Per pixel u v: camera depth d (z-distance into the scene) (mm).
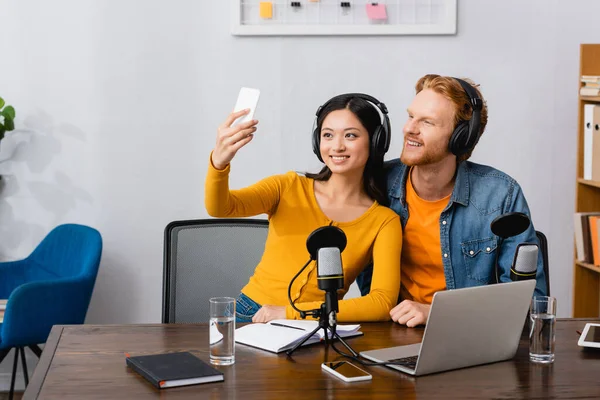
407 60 3334
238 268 2287
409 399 1305
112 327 1786
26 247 3326
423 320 1794
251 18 3271
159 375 1368
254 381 1391
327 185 2051
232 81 3311
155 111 3307
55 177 3312
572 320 1929
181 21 3270
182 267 2250
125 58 3277
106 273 3363
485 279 2062
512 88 3387
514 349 1558
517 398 1319
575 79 3398
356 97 1997
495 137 3408
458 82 1939
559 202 3455
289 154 3355
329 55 3312
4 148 3277
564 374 1460
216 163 1829
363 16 3289
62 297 2820
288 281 1980
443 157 1949
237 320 2033
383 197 2070
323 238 1596
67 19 3246
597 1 3367
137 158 3326
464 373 1462
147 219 3355
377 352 1568
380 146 1988
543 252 2150
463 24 3338
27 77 3258
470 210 2039
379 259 1959
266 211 2055
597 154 3166
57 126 3289
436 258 2062
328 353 1577
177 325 1814
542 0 3354
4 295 3127
